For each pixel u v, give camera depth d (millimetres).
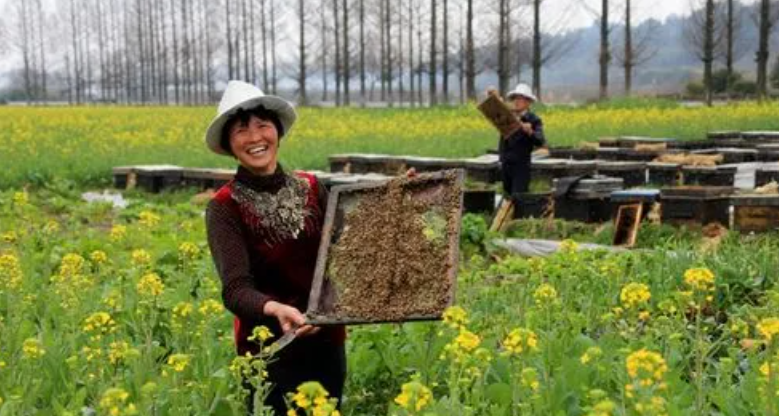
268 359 5238
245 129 5125
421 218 4938
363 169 22141
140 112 51219
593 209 14414
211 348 6301
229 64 78062
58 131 36812
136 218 16047
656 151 23484
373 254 4945
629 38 51219
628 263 9570
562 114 38562
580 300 7914
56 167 22531
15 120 42781
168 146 29469
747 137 27844
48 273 9586
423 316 4680
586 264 9117
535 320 6742
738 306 8312
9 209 15727
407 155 25703
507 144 15758
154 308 7422
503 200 14945
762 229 12609
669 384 5207
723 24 59312
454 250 4793
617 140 26812
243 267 5066
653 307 8133
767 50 47062
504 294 8477
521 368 4789
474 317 7184
